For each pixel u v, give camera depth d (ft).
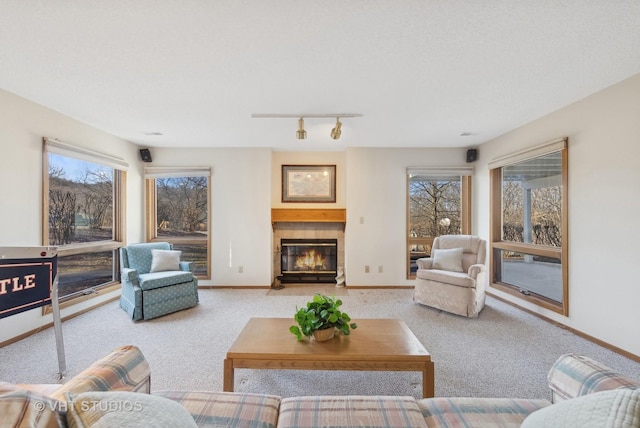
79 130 11.14
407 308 11.97
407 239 15.56
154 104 9.50
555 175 10.59
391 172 15.57
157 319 10.64
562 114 9.86
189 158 15.33
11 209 8.76
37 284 6.67
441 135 13.28
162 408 2.62
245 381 6.75
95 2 4.91
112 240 13.42
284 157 16.48
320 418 3.51
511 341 8.81
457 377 6.88
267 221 15.37
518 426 3.44
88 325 10.01
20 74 7.49
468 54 6.61
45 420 2.13
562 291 10.03
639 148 7.60
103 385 3.30
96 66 7.09
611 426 2.27
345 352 5.71
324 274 16.31
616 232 8.14
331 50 6.45
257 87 8.27
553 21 5.47
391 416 3.54
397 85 8.16
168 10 5.14
